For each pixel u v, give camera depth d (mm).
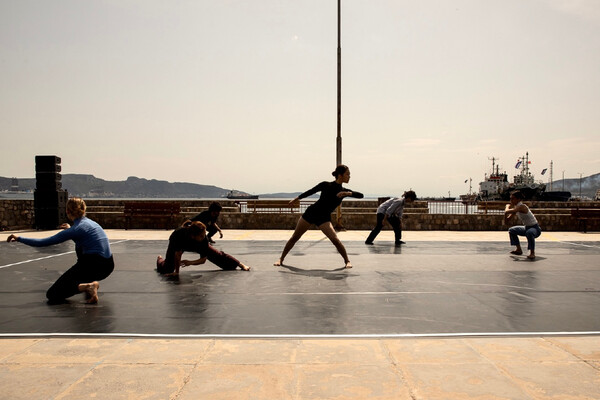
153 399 2350
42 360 2945
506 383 2566
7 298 4863
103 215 15609
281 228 15773
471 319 3984
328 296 4965
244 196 75875
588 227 15531
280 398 2365
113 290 5297
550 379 2625
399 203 10438
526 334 3512
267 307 4445
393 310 4316
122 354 3064
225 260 6699
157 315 4121
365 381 2598
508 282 5820
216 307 4445
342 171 7043
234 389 2484
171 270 6273
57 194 14562
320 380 2611
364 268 6988
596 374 2705
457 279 6035
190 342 3330
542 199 76375
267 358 2986
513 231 8633
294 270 6809
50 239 4520
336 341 3352
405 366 2836
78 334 3488
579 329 3662
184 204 21203
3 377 2656
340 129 15625
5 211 13852
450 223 15609
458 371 2752
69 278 4594
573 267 7109
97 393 2428
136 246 10016
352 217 15680
